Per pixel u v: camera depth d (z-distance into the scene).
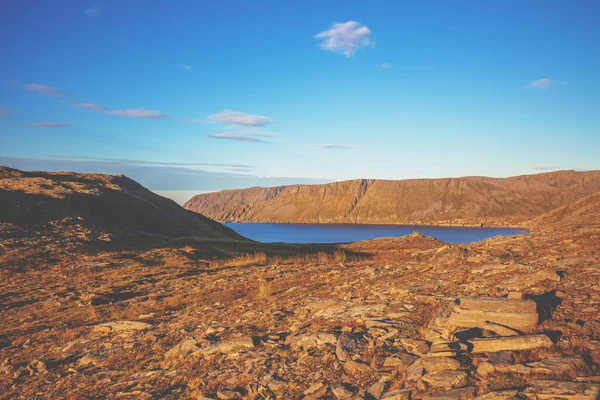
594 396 5.41
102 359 12.58
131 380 10.42
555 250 15.76
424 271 16.83
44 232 41.53
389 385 7.30
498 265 14.15
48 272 30.61
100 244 41.00
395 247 43.34
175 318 16.44
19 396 10.79
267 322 13.02
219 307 17.14
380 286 15.08
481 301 9.01
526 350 7.29
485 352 7.57
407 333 9.21
